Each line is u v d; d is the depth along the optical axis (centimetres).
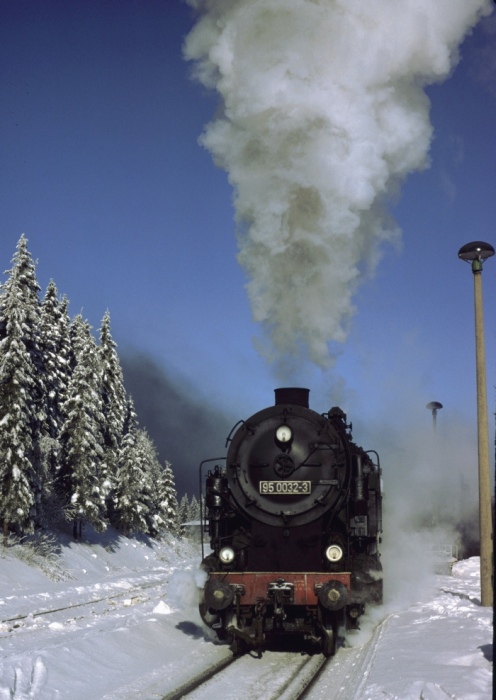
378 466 1365
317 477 1144
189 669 936
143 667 950
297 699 778
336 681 878
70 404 4194
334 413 1329
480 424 1423
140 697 776
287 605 1093
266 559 1130
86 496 4150
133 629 1130
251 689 833
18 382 3275
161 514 6347
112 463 4897
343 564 1124
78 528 4516
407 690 712
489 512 1403
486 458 1414
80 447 4150
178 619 1341
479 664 848
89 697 779
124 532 5144
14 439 3250
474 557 2967
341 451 1158
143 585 2728
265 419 1180
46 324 4469
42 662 845
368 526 1184
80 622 1438
